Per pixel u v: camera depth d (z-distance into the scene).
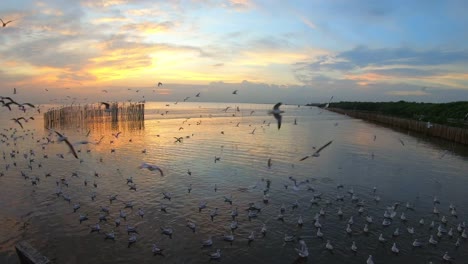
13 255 28.28
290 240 30.33
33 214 35.69
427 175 52.56
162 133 96.75
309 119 166.00
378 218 35.16
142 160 59.50
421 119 116.56
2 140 76.38
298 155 65.38
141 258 27.88
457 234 31.75
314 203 38.56
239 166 55.47
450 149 75.75
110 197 39.66
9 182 46.25
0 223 33.56
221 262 27.33
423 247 29.55
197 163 57.38
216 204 38.50
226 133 97.31
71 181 46.91
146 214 35.75
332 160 61.78
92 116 130.00
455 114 112.62
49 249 29.12
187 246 29.62
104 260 27.62
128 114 131.12
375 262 27.38
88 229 32.50
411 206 38.59
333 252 28.70
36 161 58.66
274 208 37.47
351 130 112.44
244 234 31.62
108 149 69.75
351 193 41.97
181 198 40.25
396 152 71.25
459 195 43.09
